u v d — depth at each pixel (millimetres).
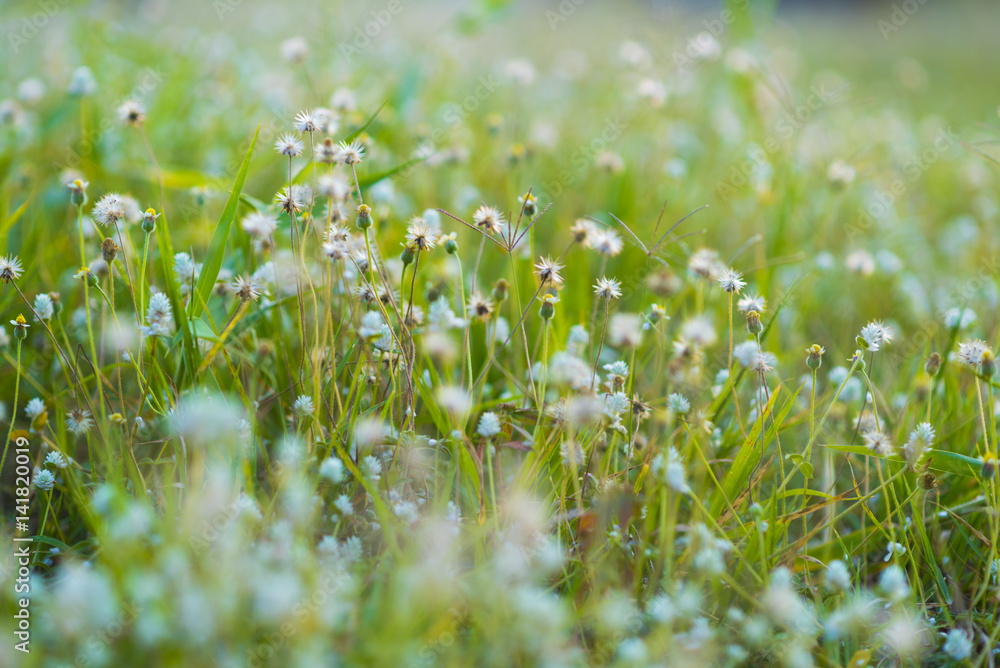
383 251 1373
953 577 1193
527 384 1284
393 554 1113
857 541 1202
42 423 1181
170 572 1041
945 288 1566
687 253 1475
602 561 1141
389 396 1215
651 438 1229
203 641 1034
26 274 1341
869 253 1575
